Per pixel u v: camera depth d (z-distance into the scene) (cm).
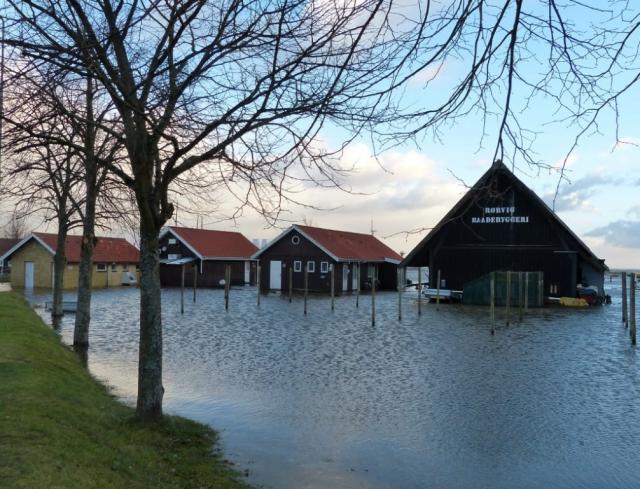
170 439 880
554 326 2631
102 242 5547
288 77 540
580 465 867
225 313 3155
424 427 1048
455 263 3978
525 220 3800
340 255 4966
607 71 425
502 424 1072
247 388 1351
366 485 782
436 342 2127
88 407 916
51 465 586
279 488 758
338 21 453
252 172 712
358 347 2000
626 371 1591
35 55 547
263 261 5191
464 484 793
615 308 3569
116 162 1201
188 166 818
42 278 4975
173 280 5678
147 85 707
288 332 2388
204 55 634
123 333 2230
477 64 433
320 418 1101
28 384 907
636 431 1034
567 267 3706
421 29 438
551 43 426
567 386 1394
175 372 1531
